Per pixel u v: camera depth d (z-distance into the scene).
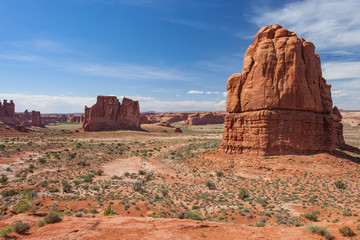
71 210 19.75
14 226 9.99
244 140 41.97
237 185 31.42
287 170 34.03
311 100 40.28
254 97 41.66
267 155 38.47
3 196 25.41
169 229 11.12
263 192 27.83
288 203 23.42
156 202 23.02
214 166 40.72
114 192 26.70
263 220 18.58
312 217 18.94
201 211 22.58
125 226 11.09
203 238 10.35
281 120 38.59
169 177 38.78
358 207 21.28
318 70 45.38
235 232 11.39
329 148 40.22
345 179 30.72
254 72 42.47
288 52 40.12
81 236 9.74
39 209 19.69
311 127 39.22
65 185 27.47
